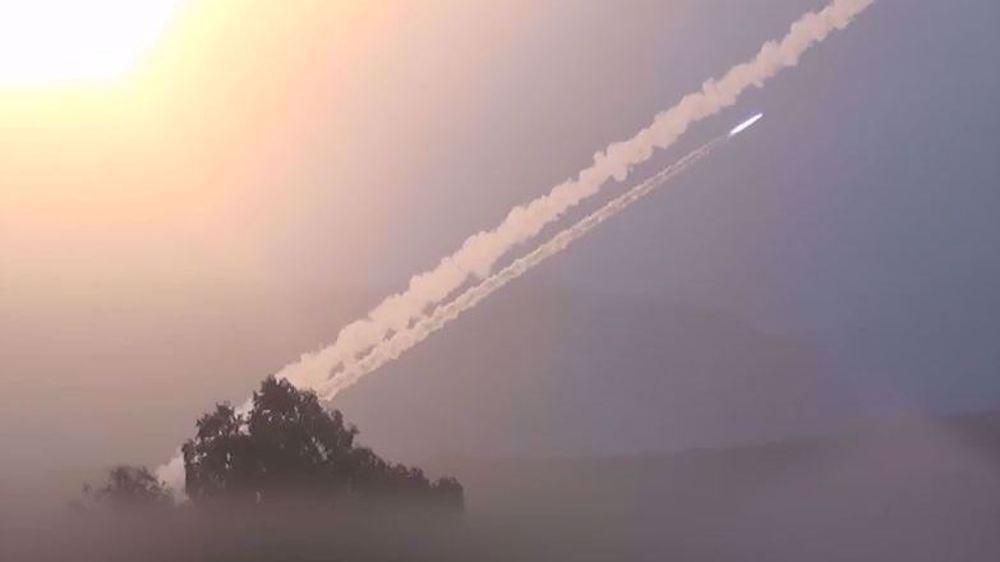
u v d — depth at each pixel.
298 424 64.75
